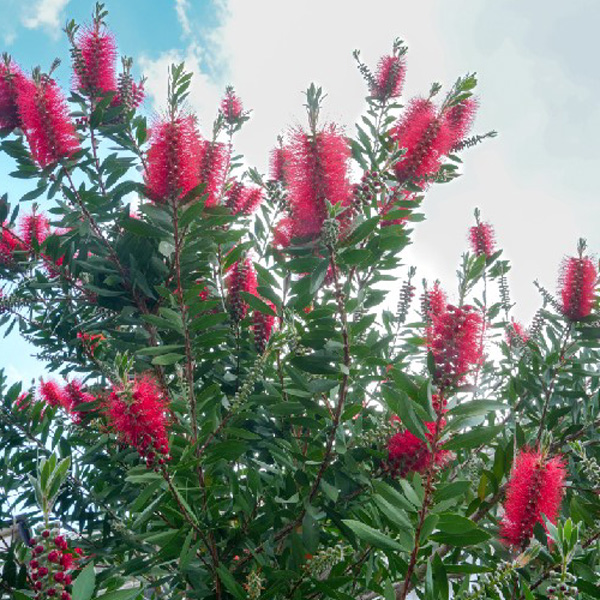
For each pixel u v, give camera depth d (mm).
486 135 3574
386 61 3828
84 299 3473
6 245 3574
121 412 2014
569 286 3006
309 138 2240
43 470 1576
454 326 1848
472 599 2059
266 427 2971
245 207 3586
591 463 2533
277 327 3002
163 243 2732
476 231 4289
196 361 2641
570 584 1896
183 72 2426
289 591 2369
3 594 2473
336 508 2518
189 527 2291
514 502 2043
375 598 2945
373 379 2779
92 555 3096
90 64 3250
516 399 3404
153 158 2477
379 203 2893
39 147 2867
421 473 2365
